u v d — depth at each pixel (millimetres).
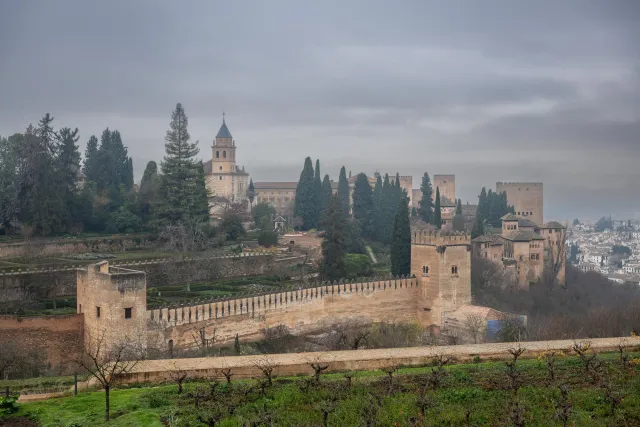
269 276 138125
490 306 144875
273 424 38344
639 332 104750
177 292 115500
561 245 196375
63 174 162375
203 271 132750
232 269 138750
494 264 164625
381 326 113375
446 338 110188
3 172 153750
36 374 79312
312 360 51812
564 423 37625
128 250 149250
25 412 40000
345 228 143250
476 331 109812
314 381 45625
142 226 166250
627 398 42781
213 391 42688
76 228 157875
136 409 40719
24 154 152500
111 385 46906
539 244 181125
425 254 129250
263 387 44062
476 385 46438
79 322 89812
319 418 39406
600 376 47906
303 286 118312
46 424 37875
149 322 89500
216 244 157375
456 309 126625
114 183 194000
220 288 122812
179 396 43375
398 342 99000
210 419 37031
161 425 37688
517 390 44688
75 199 163250
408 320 129750
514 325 107062
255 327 106688
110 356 76938
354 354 54875
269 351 96875
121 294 85188
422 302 129625
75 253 140875
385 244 196750
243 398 42719
